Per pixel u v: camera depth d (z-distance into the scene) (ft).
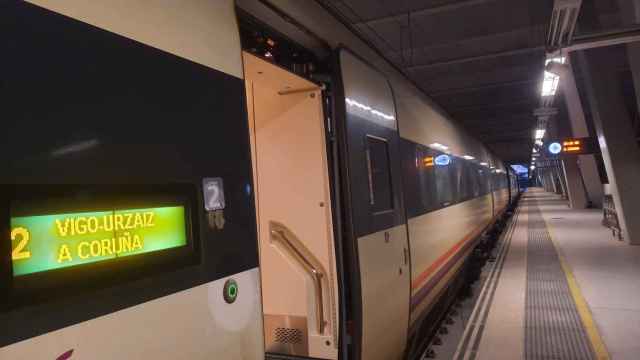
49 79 4.58
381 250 12.67
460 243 27.27
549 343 18.52
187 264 5.84
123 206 5.10
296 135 11.80
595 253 38.75
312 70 11.56
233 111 7.12
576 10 20.72
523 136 123.03
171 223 5.70
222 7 7.30
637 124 56.85
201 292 6.03
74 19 4.92
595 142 59.77
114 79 5.26
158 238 5.49
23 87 4.34
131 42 5.54
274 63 9.75
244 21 8.87
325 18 11.55
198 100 6.45
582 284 27.96
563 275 30.81
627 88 64.08
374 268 12.00
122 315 4.93
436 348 19.13
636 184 42.96
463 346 18.92
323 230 11.51
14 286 4.00
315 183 11.60
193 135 6.26
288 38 10.25
